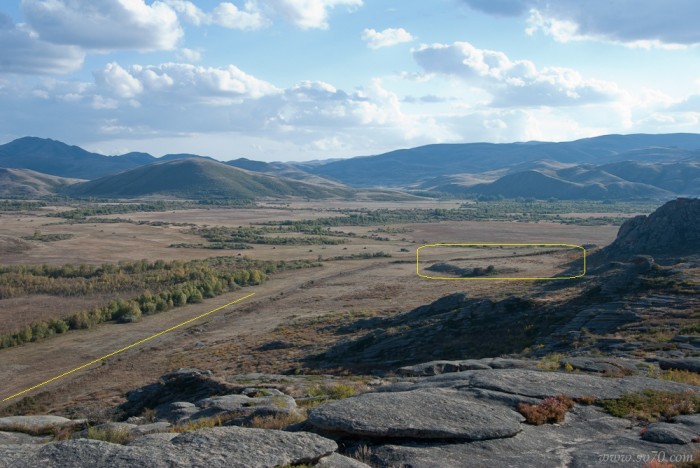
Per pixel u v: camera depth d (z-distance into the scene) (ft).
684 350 70.85
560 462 32.60
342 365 108.99
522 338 103.30
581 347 83.71
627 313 97.30
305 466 30.58
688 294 102.99
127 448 31.81
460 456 33.14
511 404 41.91
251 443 32.60
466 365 66.44
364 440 35.88
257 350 135.54
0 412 104.99
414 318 140.36
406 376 67.67
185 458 30.48
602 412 41.60
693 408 41.75
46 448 31.94
